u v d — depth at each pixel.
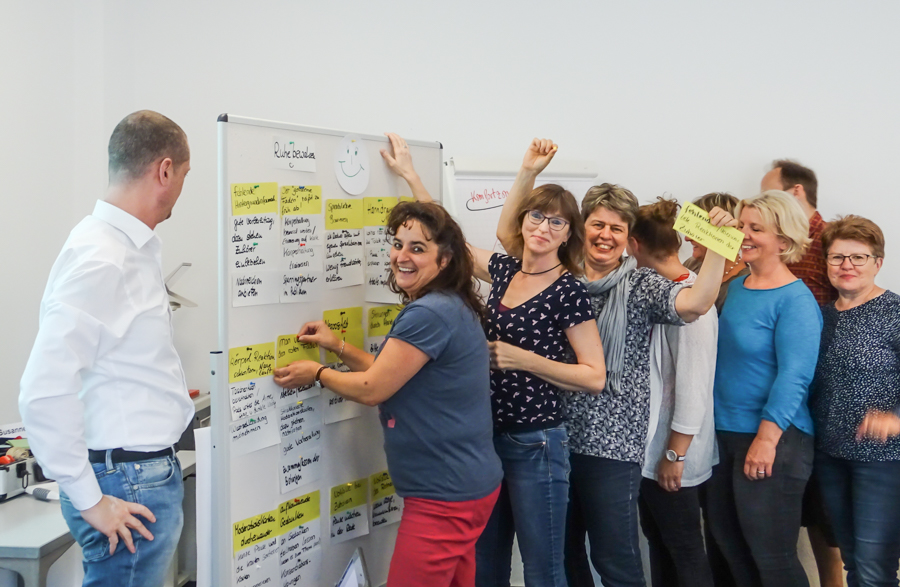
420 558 1.56
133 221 1.43
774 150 2.64
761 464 1.92
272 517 1.69
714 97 2.65
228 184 1.53
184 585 2.49
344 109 2.76
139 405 1.44
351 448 1.93
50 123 2.55
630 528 1.81
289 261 1.69
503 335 1.75
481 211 2.60
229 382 1.56
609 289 1.84
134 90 2.75
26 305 2.46
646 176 2.70
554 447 1.72
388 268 2.00
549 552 1.72
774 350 1.98
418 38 2.73
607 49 2.69
